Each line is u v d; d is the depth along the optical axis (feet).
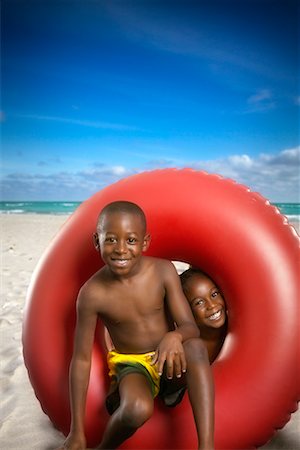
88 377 6.90
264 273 7.13
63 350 7.46
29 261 25.17
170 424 6.91
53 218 68.39
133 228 6.42
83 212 7.84
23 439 7.62
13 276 20.68
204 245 7.43
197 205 7.47
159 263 6.95
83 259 7.61
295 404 7.04
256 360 6.98
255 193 7.74
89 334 6.93
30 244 33.81
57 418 7.41
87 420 7.10
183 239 7.51
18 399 9.02
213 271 7.54
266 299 7.07
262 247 7.20
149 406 6.30
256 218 7.37
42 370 7.48
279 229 7.38
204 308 7.91
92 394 7.20
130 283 6.79
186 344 6.42
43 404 7.52
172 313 6.78
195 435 6.84
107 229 6.42
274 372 6.93
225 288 7.45
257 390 6.91
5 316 14.30
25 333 7.72
